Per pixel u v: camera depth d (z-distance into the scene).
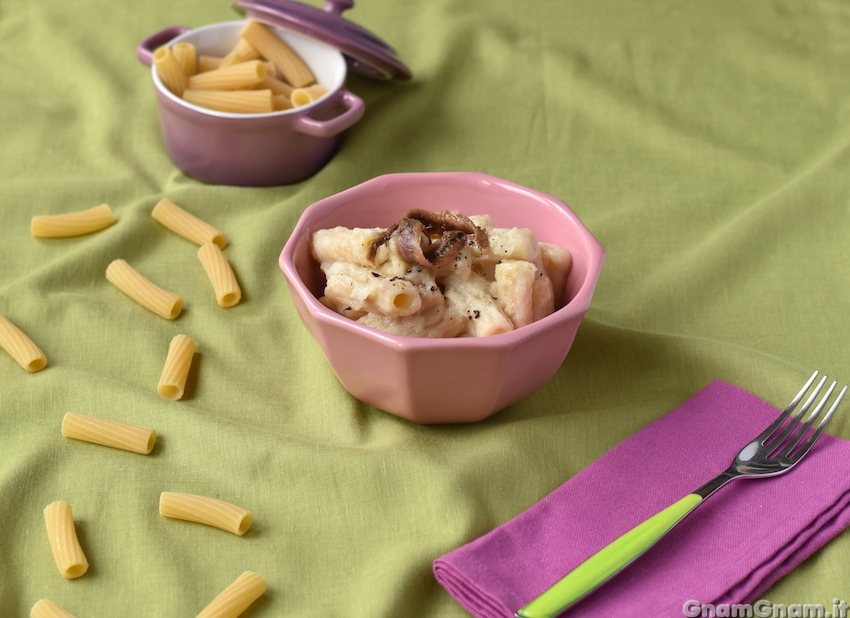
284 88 1.05
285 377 0.90
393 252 0.84
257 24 1.06
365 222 0.90
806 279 0.96
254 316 0.94
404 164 1.05
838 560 0.81
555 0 1.21
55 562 0.81
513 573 0.79
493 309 0.83
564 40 1.16
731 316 0.94
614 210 1.02
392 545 0.82
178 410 0.87
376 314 0.83
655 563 0.80
